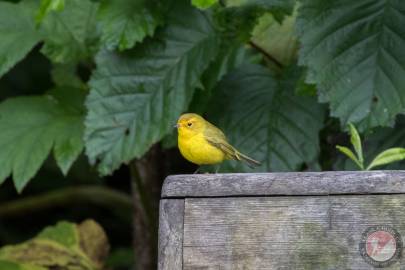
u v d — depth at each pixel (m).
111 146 10.73
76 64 13.79
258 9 10.64
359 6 9.99
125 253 16.81
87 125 10.79
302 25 9.99
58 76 13.89
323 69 9.86
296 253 7.60
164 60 11.01
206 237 7.68
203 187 7.73
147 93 10.92
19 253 13.04
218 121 11.10
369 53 9.89
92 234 13.34
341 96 9.80
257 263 7.62
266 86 11.21
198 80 10.84
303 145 10.76
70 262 13.00
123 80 10.97
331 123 11.33
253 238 7.65
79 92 12.25
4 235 17.80
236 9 10.75
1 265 12.45
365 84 9.83
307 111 10.90
